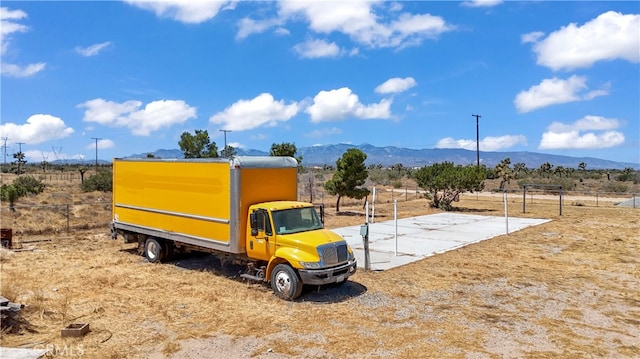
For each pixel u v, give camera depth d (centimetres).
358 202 3597
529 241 1831
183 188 1253
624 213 2872
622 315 923
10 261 1386
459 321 878
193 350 726
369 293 1070
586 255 1547
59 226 2116
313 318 887
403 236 1944
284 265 1013
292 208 1094
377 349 734
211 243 1169
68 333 772
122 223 1505
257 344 753
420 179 3241
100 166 7931
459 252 1591
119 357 695
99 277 1202
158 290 1084
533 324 864
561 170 8719
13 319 816
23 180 3659
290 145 3112
